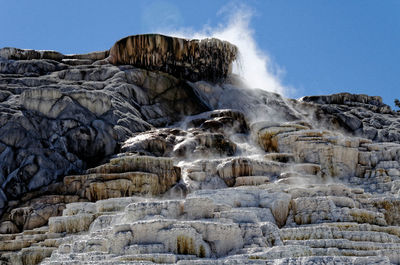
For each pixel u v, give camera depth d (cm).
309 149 4575
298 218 3059
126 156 4169
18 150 4366
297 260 2050
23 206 3953
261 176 4078
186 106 5969
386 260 2038
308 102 6669
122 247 2278
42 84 5475
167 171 4134
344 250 2397
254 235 2458
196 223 2319
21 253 3116
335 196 3134
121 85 5616
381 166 4544
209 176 4206
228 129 5400
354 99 7356
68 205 3478
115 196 3922
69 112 4744
